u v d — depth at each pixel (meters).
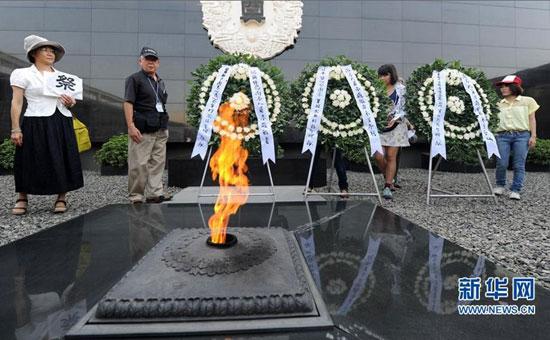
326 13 8.43
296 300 1.13
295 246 1.67
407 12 8.73
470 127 4.11
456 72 4.18
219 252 1.46
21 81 3.26
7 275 1.49
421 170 8.52
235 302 1.10
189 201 3.45
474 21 8.95
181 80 8.17
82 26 8.01
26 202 3.52
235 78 3.72
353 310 1.16
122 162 7.17
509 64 9.05
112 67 8.06
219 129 3.65
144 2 8.13
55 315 1.13
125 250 1.83
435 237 2.05
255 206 3.08
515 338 1.01
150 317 1.08
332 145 3.96
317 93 3.80
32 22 7.91
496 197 4.36
